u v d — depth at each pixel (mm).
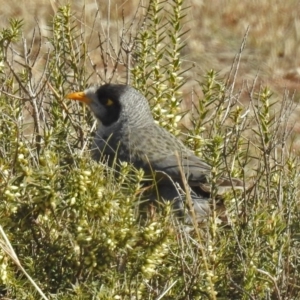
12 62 12695
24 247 9367
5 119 10844
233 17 24391
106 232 8859
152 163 11383
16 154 9219
